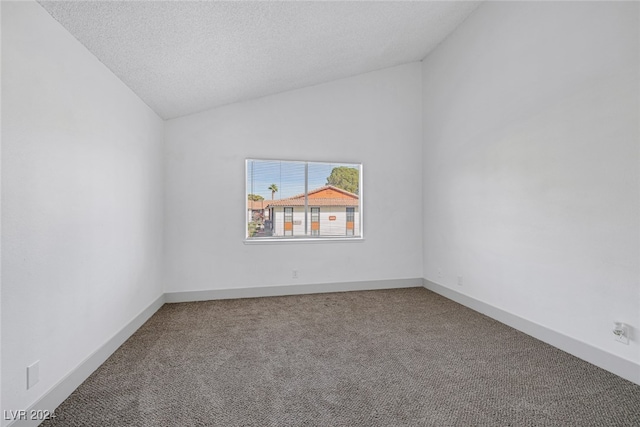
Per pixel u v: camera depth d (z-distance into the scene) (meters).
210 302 4.05
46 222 1.79
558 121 2.65
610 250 2.26
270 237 4.46
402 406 1.87
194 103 3.81
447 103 4.21
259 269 4.32
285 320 3.38
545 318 2.79
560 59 2.63
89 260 2.25
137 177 3.16
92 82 2.30
